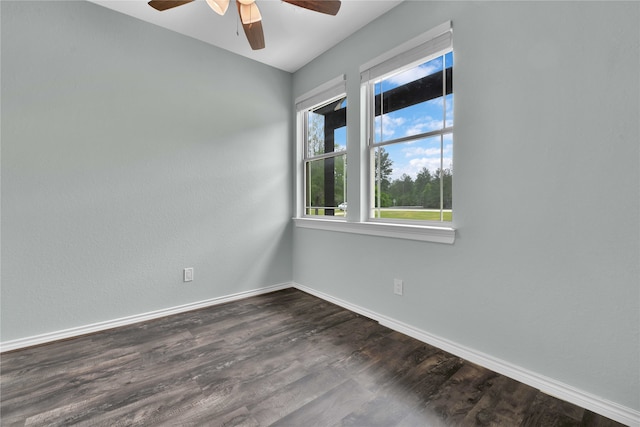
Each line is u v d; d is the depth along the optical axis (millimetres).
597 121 1370
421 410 1421
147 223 2510
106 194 2316
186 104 2688
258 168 3184
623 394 1332
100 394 1542
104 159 2299
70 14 2145
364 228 2555
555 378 1524
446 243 1975
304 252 3326
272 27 2531
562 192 1482
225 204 2955
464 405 1456
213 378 1685
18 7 1969
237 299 3061
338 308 2816
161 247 2586
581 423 1334
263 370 1767
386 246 2398
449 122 2051
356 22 2473
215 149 2871
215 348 2035
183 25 2523
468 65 1836
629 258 1308
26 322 2037
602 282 1378
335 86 2848
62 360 1870
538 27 1542
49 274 2109
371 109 2586
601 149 1363
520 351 1648
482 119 1779
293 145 3455
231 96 2967
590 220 1403
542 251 1556
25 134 2004
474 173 1823
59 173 2127
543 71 1529
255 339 2172
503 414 1393
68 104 2146
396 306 2330
